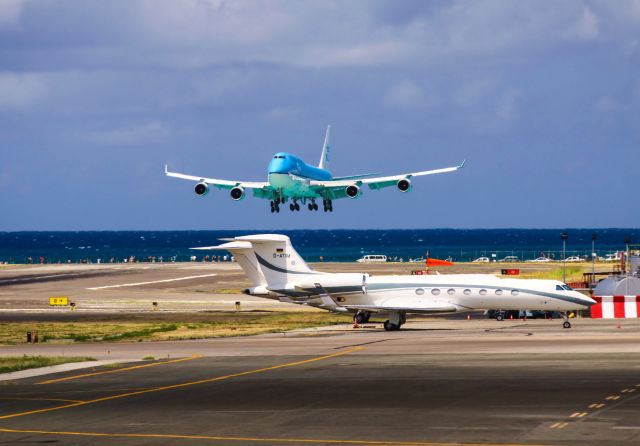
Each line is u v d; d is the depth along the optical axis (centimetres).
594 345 18000
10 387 14262
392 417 10875
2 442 9888
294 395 12788
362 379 14150
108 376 15312
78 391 13662
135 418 11238
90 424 10875
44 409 12025
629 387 12694
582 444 9138
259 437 9888
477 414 10912
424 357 16738
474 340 19688
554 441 9306
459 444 9275
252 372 15362
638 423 10150
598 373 14088
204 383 14200
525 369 14738
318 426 10425
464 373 14462
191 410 11756
